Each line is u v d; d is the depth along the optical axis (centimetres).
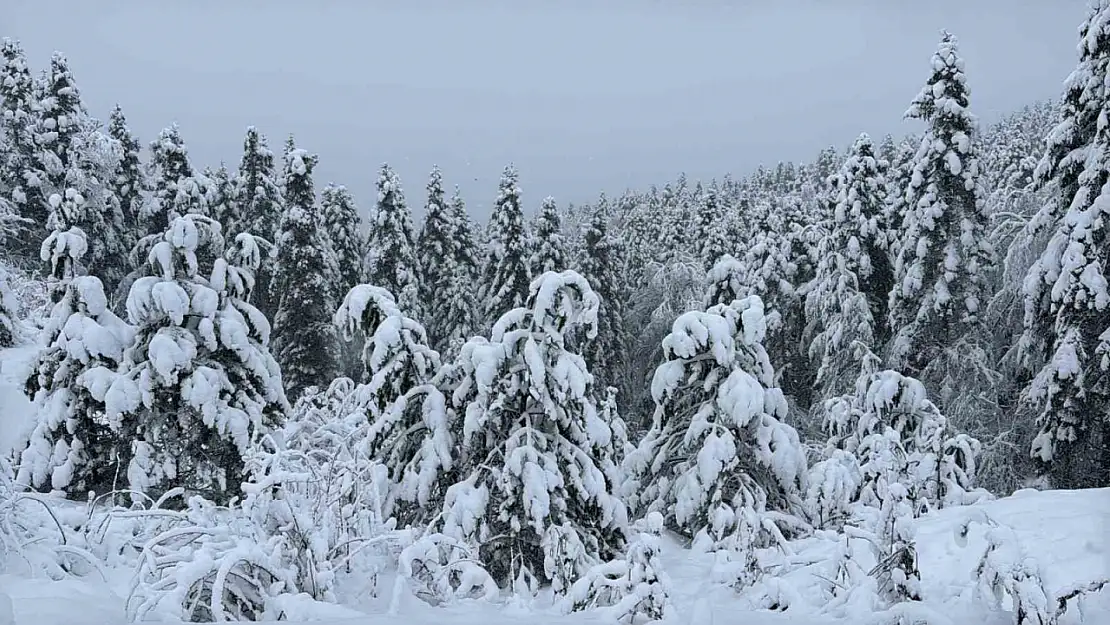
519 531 938
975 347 2047
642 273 3934
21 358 1991
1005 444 1833
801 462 1180
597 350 3111
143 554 501
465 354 1008
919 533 840
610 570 592
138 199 3766
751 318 1205
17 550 574
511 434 978
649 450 1280
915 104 2136
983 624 501
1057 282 1590
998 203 2736
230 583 522
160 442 1105
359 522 657
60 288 1166
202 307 1128
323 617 466
